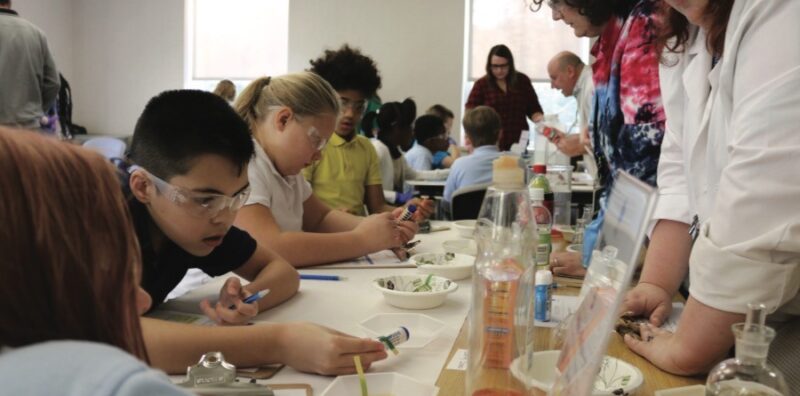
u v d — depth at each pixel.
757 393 0.76
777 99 0.91
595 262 0.83
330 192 2.80
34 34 3.96
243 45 8.10
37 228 0.45
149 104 1.24
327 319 1.33
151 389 0.43
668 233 1.38
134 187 1.21
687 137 1.34
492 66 5.98
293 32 7.86
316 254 1.80
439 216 4.15
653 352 1.09
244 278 1.56
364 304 1.44
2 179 0.45
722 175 0.99
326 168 2.79
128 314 0.52
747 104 0.96
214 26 8.12
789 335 1.04
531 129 6.25
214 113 1.20
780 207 0.90
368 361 1.05
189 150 1.16
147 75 8.27
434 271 1.65
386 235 1.91
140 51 8.24
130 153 1.23
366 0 7.72
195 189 1.18
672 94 1.44
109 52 8.30
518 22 7.51
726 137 1.13
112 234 0.50
